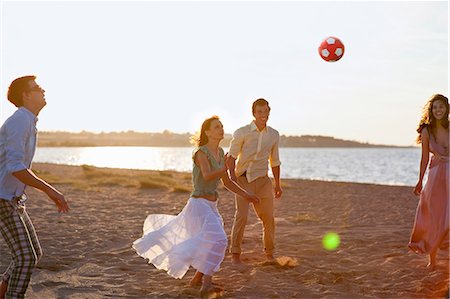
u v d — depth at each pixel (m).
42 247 8.12
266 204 7.36
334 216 12.72
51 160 102.81
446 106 6.73
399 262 7.44
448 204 6.75
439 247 6.89
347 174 57.56
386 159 124.88
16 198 4.63
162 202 15.62
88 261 7.33
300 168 72.81
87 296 5.70
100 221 11.16
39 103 4.70
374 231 10.20
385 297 5.81
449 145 6.75
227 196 17.89
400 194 19.61
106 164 83.44
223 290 5.95
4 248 7.94
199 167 5.79
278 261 7.24
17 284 4.59
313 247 8.49
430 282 6.34
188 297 5.69
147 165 83.62
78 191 19.08
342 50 6.84
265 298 5.71
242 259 7.62
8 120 4.49
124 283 6.26
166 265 5.73
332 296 5.81
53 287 6.00
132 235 9.46
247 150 7.18
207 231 5.66
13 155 4.41
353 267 7.18
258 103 7.12
